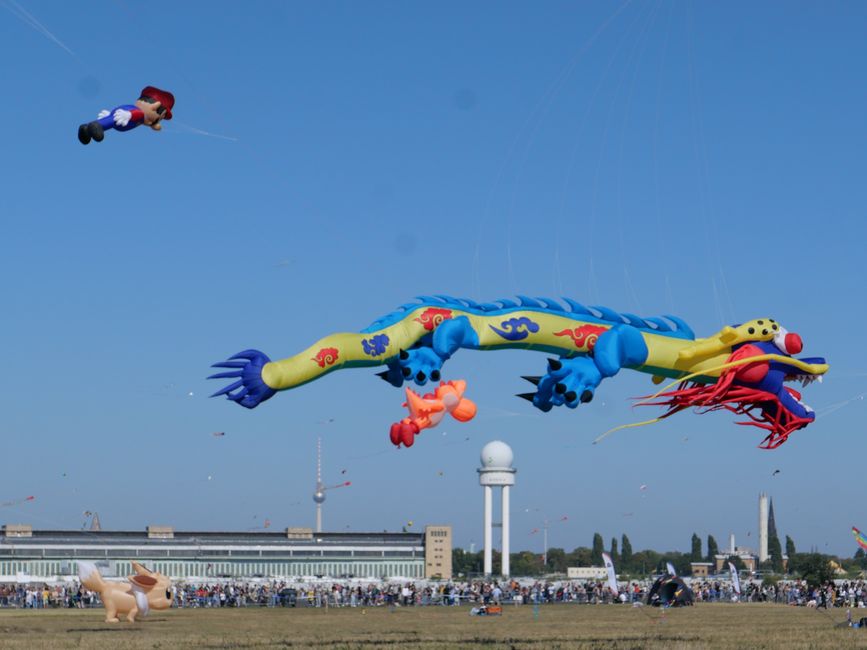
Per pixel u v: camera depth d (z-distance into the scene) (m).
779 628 65.00
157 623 71.75
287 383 37.12
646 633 60.72
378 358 38.94
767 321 41.50
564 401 39.44
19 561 176.88
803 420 41.72
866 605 104.19
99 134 28.08
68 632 61.38
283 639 55.81
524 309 40.91
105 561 181.25
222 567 189.88
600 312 41.50
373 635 59.59
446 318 40.12
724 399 41.12
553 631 63.22
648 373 41.81
